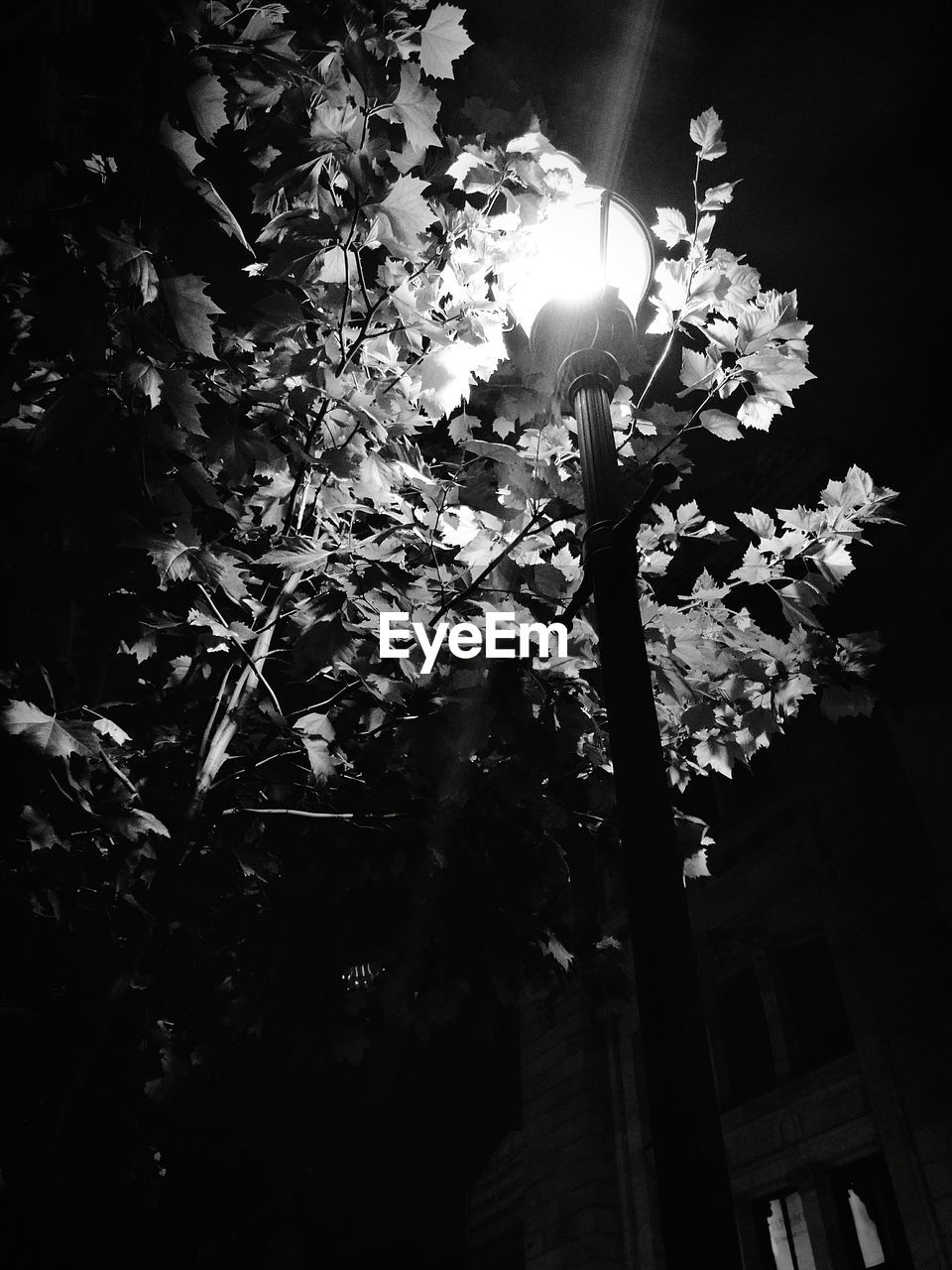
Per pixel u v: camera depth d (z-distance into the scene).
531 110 3.26
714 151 3.67
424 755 3.35
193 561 3.06
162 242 2.70
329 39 2.66
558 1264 14.07
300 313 3.18
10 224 2.44
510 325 3.76
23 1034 3.33
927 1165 10.42
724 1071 14.00
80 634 3.82
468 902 4.79
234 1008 4.52
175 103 2.45
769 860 14.48
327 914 4.71
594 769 4.70
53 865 3.74
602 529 2.63
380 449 3.69
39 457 2.80
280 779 4.34
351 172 2.78
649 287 3.27
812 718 14.15
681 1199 1.64
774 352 3.37
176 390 2.60
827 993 13.16
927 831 11.66
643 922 1.94
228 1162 4.30
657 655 4.18
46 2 5.56
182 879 3.61
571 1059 15.75
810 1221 11.56
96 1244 3.42
